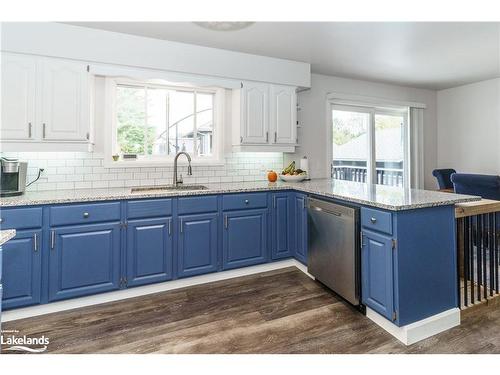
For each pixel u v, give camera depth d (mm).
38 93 2434
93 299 2402
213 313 2242
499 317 2109
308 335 1941
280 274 3002
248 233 2951
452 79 4434
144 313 2250
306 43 3027
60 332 2002
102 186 2938
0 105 2324
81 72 2588
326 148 4188
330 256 2463
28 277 2156
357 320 2115
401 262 1852
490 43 3062
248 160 3652
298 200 3049
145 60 2814
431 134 5148
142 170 3104
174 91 3275
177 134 3309
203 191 2730
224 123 3443
